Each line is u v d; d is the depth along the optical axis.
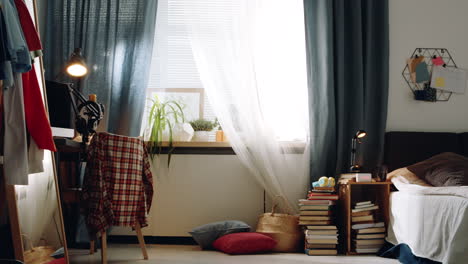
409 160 3.83
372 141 3.88
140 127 3.82
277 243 3.45
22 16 2.16
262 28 3.95
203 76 3.86
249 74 3.83
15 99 2.07
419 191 2.86
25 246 2.64
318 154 3.81
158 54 3.93
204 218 3.89
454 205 2.46
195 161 3.93
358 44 3.86
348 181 3.42
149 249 3.56
